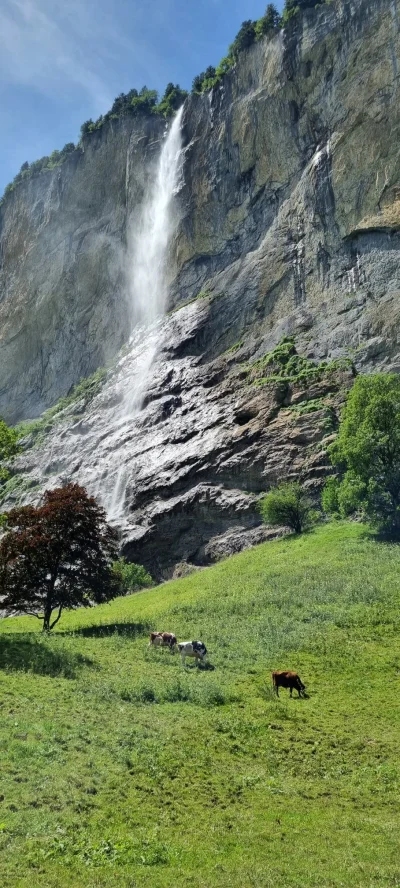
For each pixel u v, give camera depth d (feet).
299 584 117.60
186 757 49.90
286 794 45.57
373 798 45.85
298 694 69.36
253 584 127.24
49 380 396.98
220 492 196.44
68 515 116.88
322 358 211.82
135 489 225.15
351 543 137.69
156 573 200.13
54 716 55.52
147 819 39.60
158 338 293.64
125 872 32.81
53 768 44.39
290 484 170.60
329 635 88.74
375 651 81.25
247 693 69.31
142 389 274.57
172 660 83.46
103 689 65.92
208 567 177.06
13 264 449.89
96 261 385.70
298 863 35.04
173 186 333.62
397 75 233.35
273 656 83.25
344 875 33.65
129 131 385.09
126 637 99.45
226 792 44.88
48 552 113.19
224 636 94.43
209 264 306.14
